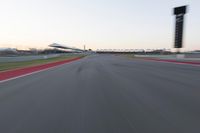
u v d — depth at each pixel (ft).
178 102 25.43
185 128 16.61
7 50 246.47
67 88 35.88
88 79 48.80
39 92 32.14
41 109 22.29
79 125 17.29
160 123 17.78
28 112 21.20
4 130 16.40
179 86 38.14
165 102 25.43
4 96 29.09
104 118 19.10
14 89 34.94
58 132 15.83
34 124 17.65
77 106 23.49
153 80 46.80
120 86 38.11
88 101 25.98
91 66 96.02
